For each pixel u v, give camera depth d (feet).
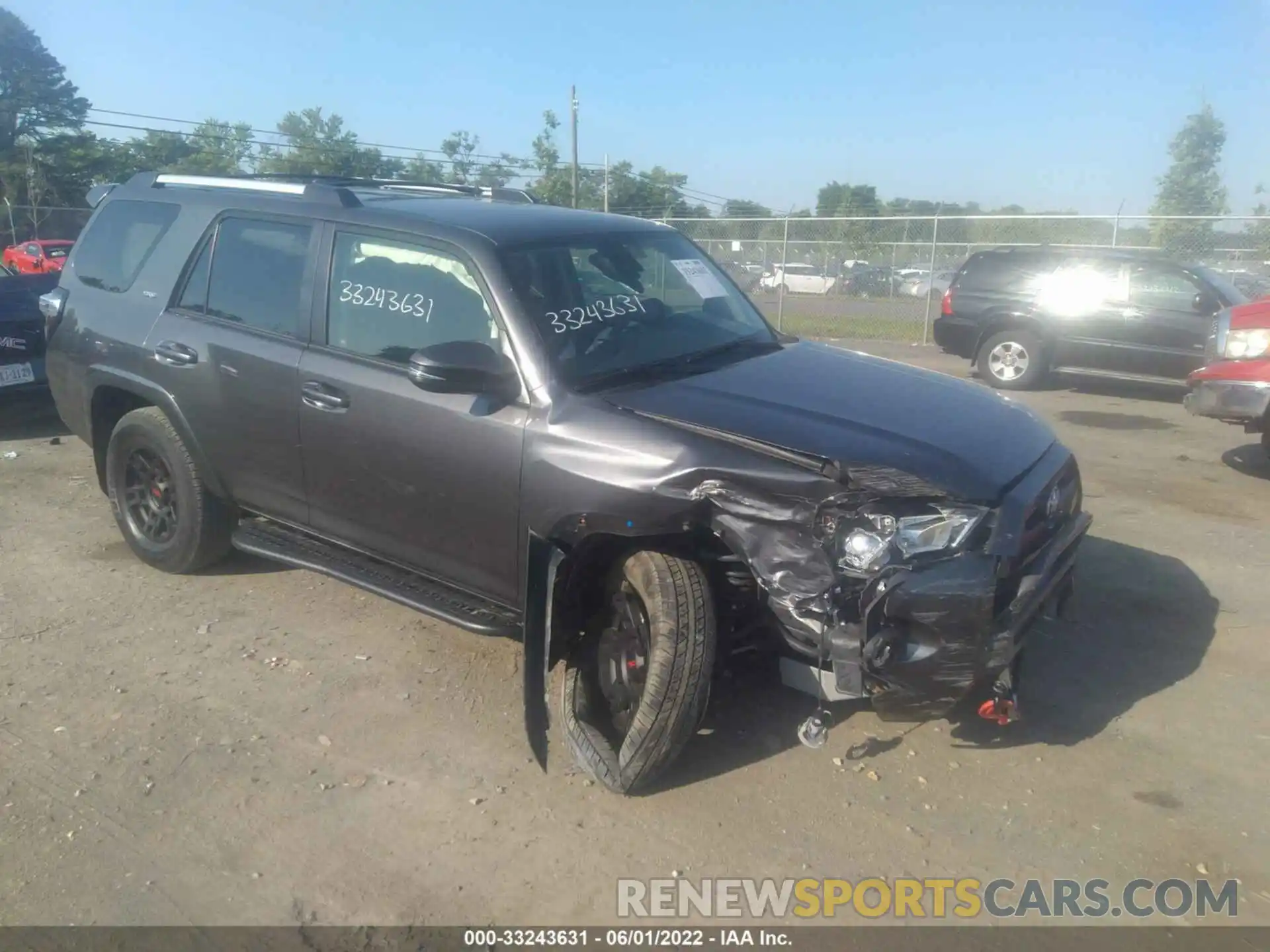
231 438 15.75
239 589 17.52
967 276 42.45
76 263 18.85
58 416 30.45
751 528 10.90
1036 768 12.53
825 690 11.42
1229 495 24.22
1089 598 17.60
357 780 12.14
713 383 12.69
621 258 14.71
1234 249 55.83
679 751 11.50
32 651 15.26
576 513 11.70
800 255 73.72
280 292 15.19
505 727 13.33
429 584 14.17
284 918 9.95
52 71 148.77
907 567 10.36
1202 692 14.40
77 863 10.67
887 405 12.42
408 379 13.37
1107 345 38.99
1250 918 10.07
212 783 12.03
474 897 10.28
